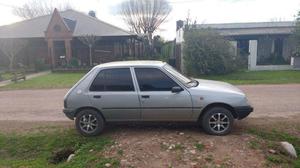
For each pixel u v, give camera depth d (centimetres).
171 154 585
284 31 2409
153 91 675
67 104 702
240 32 2422
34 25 3412
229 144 618
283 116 829
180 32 2481
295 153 610
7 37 3139
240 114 666
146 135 688
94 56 3325
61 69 2717
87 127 709
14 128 806
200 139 646
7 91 1570
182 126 745
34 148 695
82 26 3325
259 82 1563
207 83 739
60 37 3011
